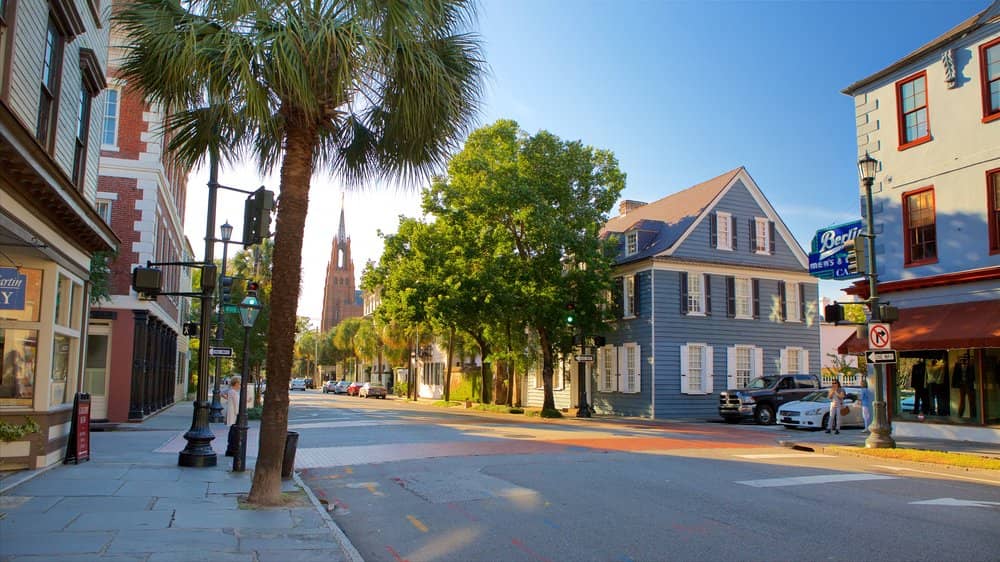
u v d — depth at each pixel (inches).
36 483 414.6
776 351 1369.3
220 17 331.3
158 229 1075.3
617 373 1358.3
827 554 273.7
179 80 337.7
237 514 335.6
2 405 461.7
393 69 353.1
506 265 1205.7
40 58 427.5
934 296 730.8
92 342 951.0
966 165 704.4
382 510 377.4
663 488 426.0
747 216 1379.2
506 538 307.1
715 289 1326.3
